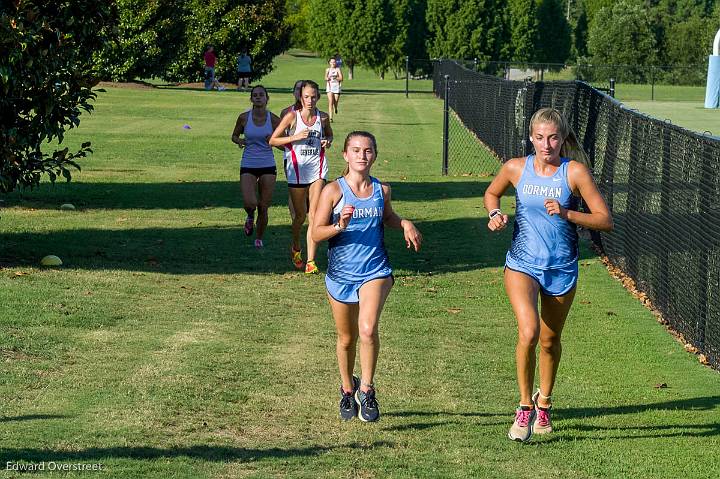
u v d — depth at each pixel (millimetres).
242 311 13945
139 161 31266
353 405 9797
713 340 12141
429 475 8383
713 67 59375
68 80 16312
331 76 48812
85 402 9844
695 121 49469
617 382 11383
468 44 101188
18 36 14820
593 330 13680
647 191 15680
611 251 18484
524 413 9344
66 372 10781
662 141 14812
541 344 9617
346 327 9648
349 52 102000
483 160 34094
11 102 15656
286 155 16578
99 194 24328
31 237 18391
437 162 33562
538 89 27219
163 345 12023
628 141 17375
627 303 15344
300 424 9609
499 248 19234
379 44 101188
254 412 9875
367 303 9359
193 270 16500
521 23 102812
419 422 9836
